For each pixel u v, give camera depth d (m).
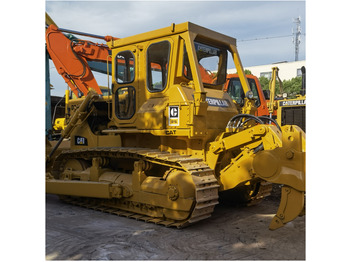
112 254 4.09
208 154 5.25
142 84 5.78
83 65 8.49
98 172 6.16
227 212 5.96
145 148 5.73
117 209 5.96
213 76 5.96
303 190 4.17
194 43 5.50
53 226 5.18
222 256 4.02
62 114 14.67
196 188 4.56
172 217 5.07
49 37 8.44
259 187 6.12
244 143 4.91
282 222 4.37
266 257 4.00
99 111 7.06
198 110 4.84
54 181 6.56
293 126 4.33
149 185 5.32
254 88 10.85
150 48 5.65
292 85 29.23
